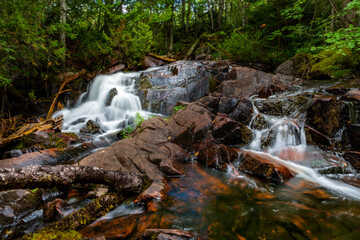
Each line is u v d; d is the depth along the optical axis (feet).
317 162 14.46
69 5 38.96
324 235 7.99
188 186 12.22
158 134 17.78
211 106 22.53
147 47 45.21
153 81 31.94
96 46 39.24
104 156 13.55
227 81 28.53
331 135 16.65
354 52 24.63
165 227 8.48
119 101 29.40
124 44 42.22
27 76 26.86
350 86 21.06
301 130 17.52
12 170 6.90
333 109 16.87
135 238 7.43
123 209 9.71
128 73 40.04
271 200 10.73
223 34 53.42
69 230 7.61
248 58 37.22
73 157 16.35
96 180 9.31
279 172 13.08
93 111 30.58
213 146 16.20
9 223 8.04
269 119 20.01
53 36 33.14
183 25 69.41
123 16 41.65
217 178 13.35
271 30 40.98
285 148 16.83
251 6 44.62
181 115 20.02
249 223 8.80
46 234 7.18
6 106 25.99
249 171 14.15
